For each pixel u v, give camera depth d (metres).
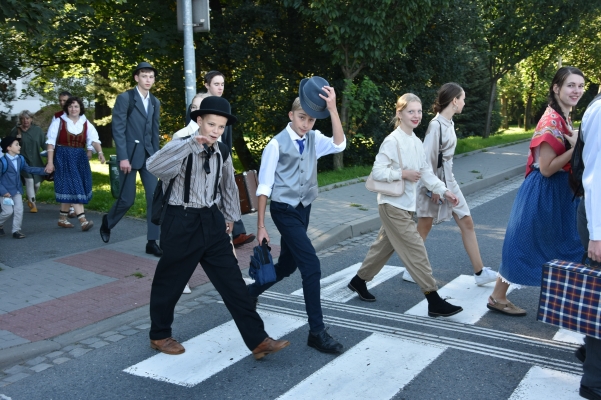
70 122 8.52
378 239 5.52
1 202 7.97
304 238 4.56
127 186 7.19
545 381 3.96
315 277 4.50
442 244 7.83
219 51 15.72
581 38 32.12
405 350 4.51
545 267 3.54
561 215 4.62
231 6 15.77
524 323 5.02
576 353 4.20
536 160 4.64
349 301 5.68
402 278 6.40
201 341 4.80
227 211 4.46
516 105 48.34
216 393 3.92
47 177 8.83
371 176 5.07
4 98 14.08
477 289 5.93
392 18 13.46
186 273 4.37
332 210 9.67
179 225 4.21
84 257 7.11
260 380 4.09
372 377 4.08
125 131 7.05
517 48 25.42
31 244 7.85
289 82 16.34
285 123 16.69
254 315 4.29
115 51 14.88
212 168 4.25
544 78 36.09
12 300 5.64
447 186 5.74
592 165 3.38
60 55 16.14
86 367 4.37
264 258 4.58
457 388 3.90
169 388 4.01
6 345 4.59
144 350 4.65
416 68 16.97
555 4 23.89
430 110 17.31
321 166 16.56
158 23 14.74
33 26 8.61
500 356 4.38
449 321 5.09
